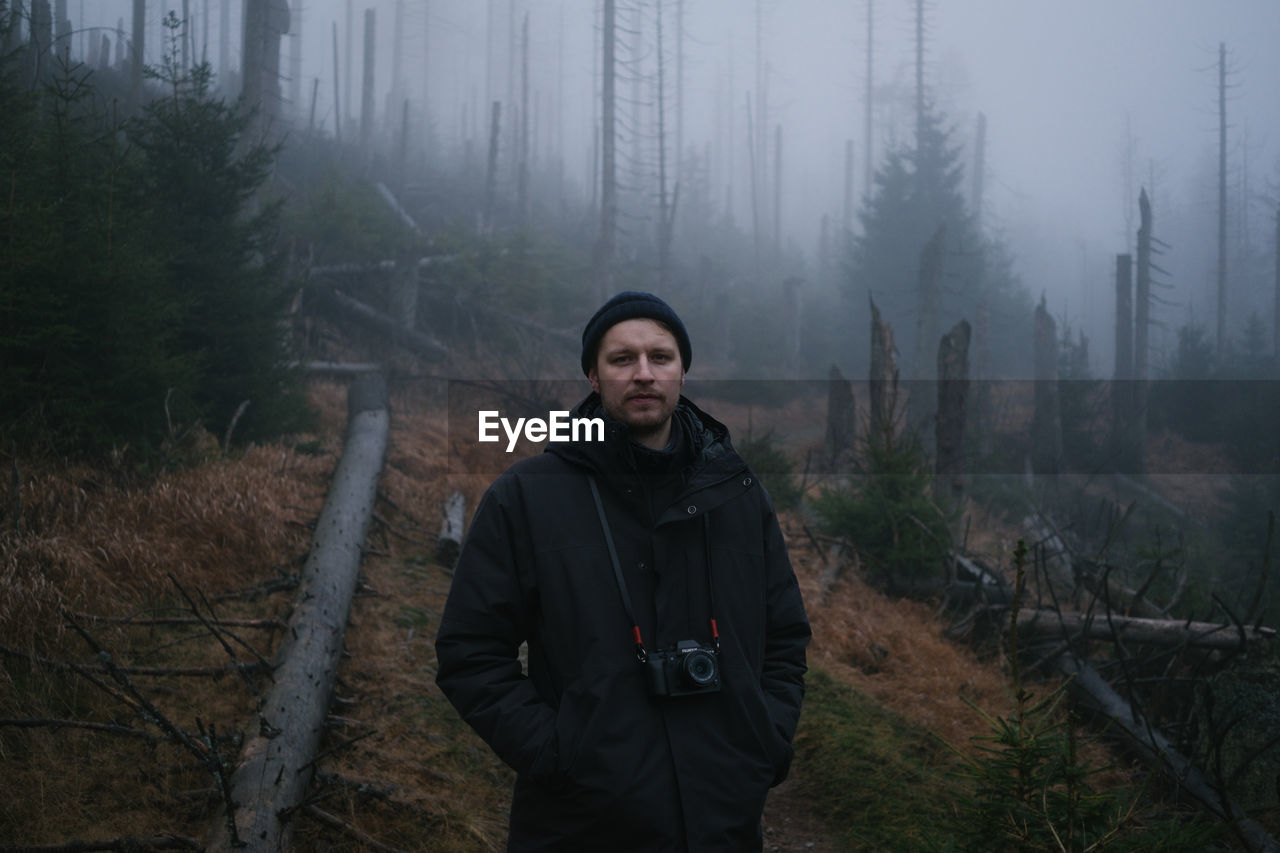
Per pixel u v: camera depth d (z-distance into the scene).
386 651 4.66
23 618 3.61
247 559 5.12
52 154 5.75
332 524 5.66
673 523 1.69
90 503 4.93
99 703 3.41
